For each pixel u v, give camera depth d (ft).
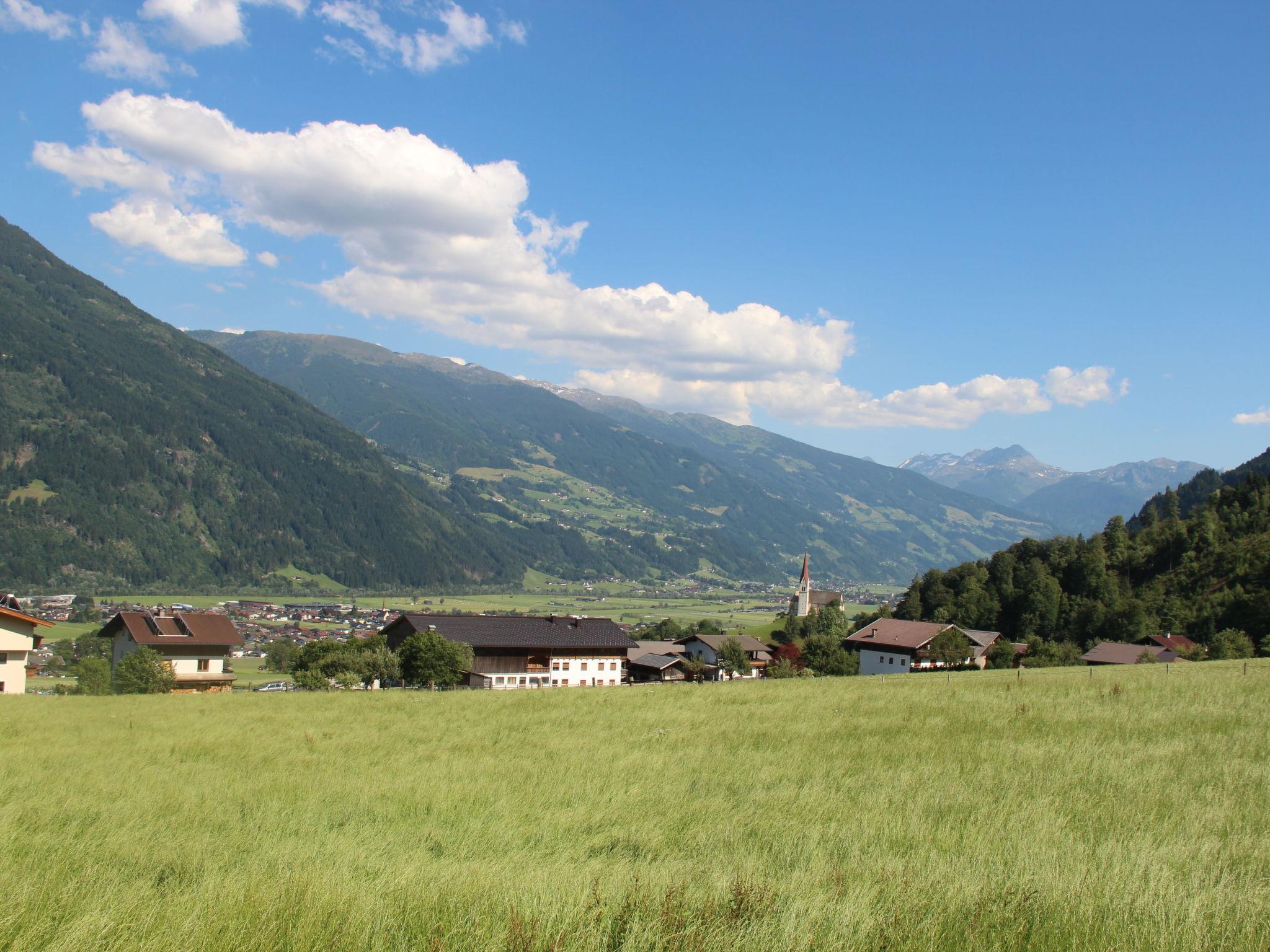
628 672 295.48
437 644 213.25
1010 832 37.17
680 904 24.85
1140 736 66.80
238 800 47.19
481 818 42.45
